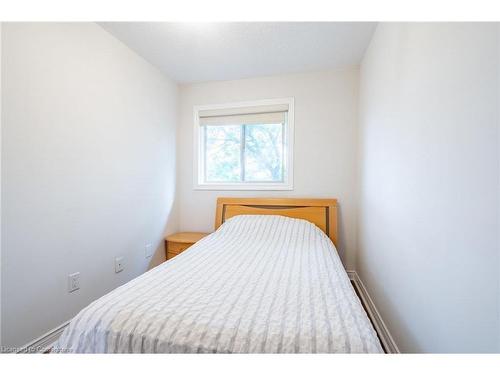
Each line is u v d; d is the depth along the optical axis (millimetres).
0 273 1106
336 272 1219
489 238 612
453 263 761
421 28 978
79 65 1464
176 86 2592
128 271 1913
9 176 1127
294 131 2385
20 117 1162
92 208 1577
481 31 642
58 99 1343
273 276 1150
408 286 1098
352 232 2281
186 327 750
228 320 775
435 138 871
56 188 1342
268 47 1889
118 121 1785
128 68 1881
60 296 1374
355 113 2238
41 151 1259
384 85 1448
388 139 1372
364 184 1967
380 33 1532
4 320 1126
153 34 1711
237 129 2625
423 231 957
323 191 2340
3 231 1114
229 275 1158
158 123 2285
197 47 1887
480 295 643
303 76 2346
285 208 2361
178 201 2662
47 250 1301
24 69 1176
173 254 2359
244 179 2627
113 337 764
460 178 729
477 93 656
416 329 1013
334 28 1634
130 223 1935
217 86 2555
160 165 2324
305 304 874
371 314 1717
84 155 1511
